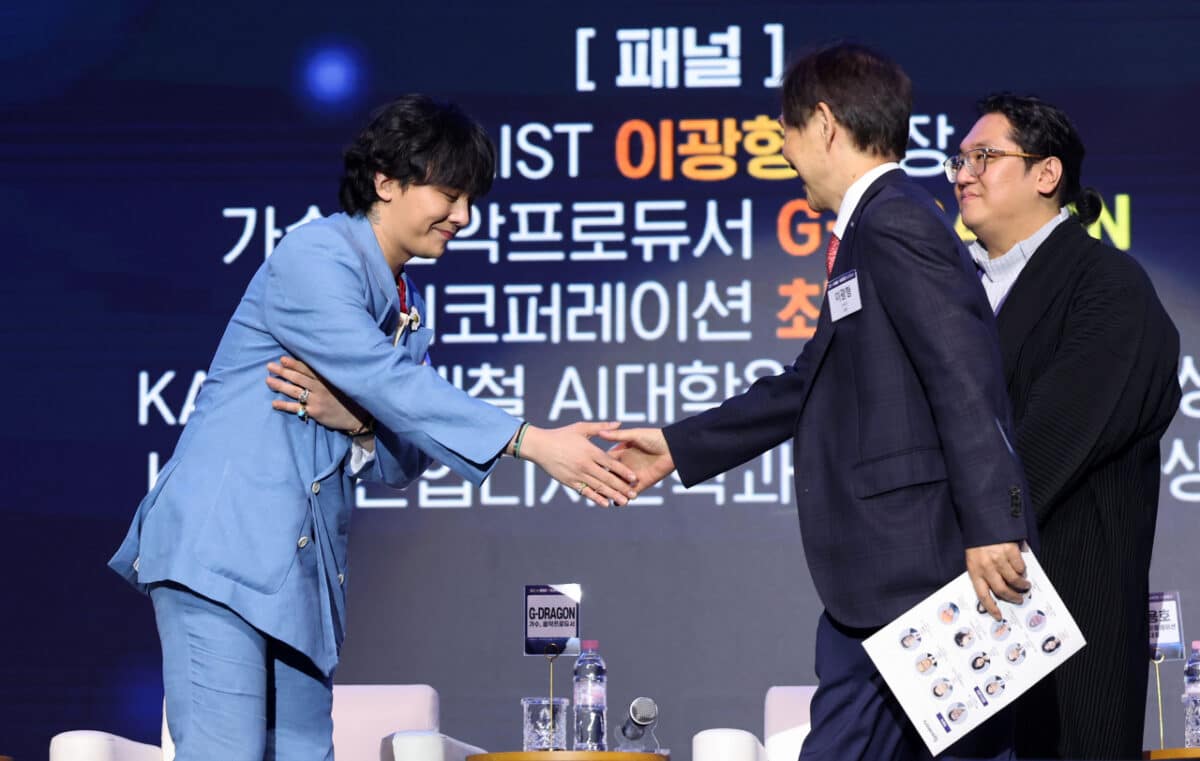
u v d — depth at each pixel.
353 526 14.59
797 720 11.45
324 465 7.59
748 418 8.20
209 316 14.88
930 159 14.70
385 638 14.48
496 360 14.73
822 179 7.29
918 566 6.68
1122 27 14.72
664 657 14.37
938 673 6.55
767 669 14.34
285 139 15.00
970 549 6.51
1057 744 8.19
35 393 14.79
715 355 14.69
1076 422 8.14
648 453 8.43
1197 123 14.62
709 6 14.97
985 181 8.88
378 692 11.71
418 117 7.64
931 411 6.75
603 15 15.00
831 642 7.05
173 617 7.24
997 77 14.76
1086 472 8.28
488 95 14.97
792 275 14.76
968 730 6.52
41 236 14.95
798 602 14.41
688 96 14.92
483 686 14.41
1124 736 8.17
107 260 14.92
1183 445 14.31
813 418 7.07
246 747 7.12
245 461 7.36
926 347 6.61
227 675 7.14
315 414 7.55
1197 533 14.20
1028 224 8.91
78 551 14.64
